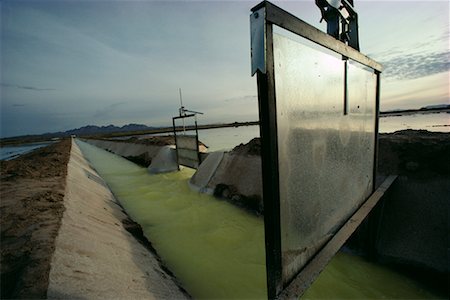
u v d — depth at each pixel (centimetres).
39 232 312
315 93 169
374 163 292
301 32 145
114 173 1220
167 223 554
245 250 421
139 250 384
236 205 585
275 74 130
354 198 247
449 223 297
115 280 264
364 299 288
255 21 123
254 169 599
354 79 223
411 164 357
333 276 324
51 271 230
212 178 725
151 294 269
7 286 217
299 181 161
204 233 490
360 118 243
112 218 500
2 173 700
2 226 343
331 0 202
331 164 199
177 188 814
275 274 142
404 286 296
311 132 169
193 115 894
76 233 334
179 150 1025
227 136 2542
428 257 293
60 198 466
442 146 348
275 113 133
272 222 138
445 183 320
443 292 277
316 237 185
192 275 365
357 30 248
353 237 367
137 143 1800
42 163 883
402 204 339
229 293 324
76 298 212
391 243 324
